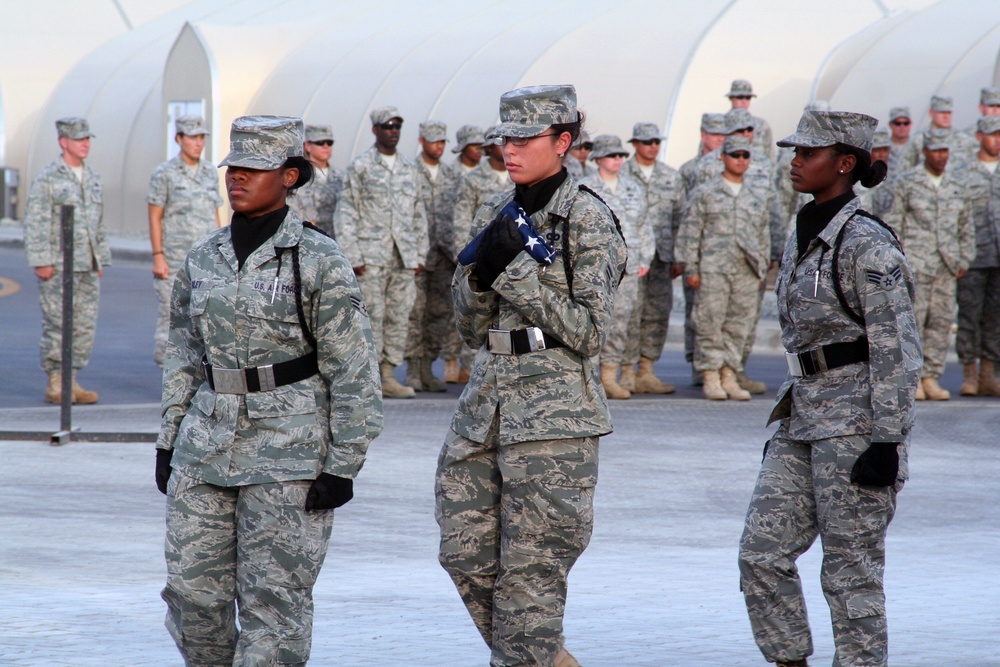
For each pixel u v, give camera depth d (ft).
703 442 86.38
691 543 60.64
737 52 216.54
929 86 201.77
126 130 288.30
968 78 199.31
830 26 225.35
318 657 40.81
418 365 108.88
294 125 35.42
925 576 54.54
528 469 36.01
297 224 35.37
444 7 273.95
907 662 41.09
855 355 37.91
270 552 34.17
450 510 37.37
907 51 209.36
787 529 38.83
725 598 50.19
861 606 37.47
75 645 41.50
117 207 287.89
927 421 96.73
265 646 33.86
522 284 35.35
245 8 319.47
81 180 95.55
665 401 104.01
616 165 101.04
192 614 34.99
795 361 38.88
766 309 154.71
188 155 99.14
